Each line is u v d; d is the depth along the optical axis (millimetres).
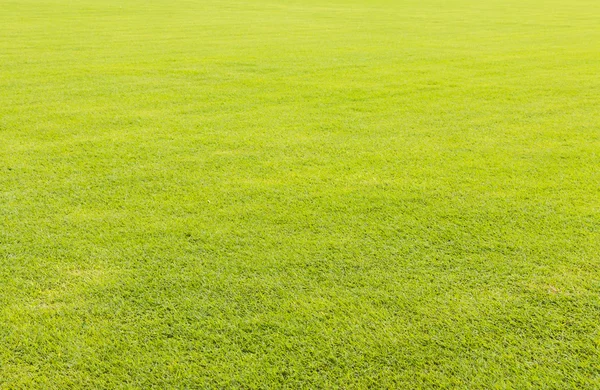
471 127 6625
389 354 2875
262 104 7652
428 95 8250
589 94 8336
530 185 4898
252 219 4242
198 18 18766
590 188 4832
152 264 3639
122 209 4391
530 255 3744
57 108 7316
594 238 3965
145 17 18734
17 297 3297
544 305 3230
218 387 2680
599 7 24938
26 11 19344
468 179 5023
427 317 3137
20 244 3852
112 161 5398
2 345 2924
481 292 3352
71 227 4098
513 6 25500
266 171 5184
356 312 3182
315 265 3631
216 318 3137
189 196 4633
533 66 10656
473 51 12500
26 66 10102
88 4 22359
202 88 8594
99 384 2695
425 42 13852
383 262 3664
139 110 7277
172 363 2820
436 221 4223
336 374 2754
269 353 2885
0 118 6805
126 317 3143
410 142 6051
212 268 3598
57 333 3010
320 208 4426
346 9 23375
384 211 4383
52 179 4949
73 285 3414
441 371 2768
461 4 26547
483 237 3979
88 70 9867
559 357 2840
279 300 3287
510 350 2891
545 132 6430
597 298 3287
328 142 6027
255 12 21172
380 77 9539
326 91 8445
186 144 5922
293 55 11711
